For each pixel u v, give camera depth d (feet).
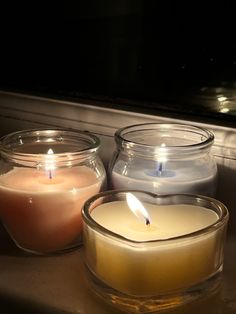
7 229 0.96
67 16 1.13
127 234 0.82
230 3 0.97
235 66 0.98
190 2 1.00
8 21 1.20
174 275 0.78
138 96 1.10
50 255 0.94
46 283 0.86
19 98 1.19
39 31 1.17
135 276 0.77
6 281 0.86
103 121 1.11
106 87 1.13
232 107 1.01
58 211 0.90
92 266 0.83
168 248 0.76
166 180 0.94
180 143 1.04
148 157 0.97
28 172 0.97
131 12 1.07
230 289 0.84
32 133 1.06
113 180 0.99
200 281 0.80
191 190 0.94
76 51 1.14
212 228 0.79
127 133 1.03
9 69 1.22
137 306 0.78
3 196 0.92
